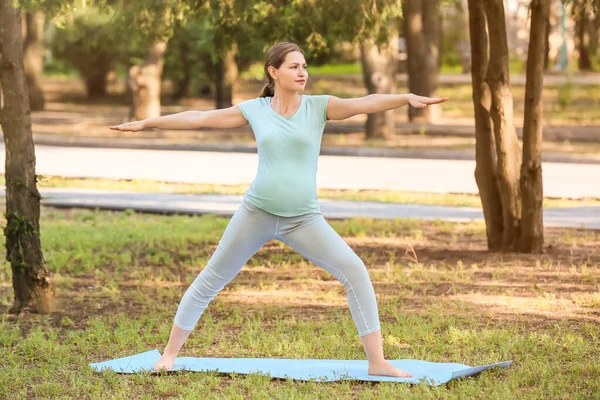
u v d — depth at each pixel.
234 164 22.73
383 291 9.49
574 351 6.91
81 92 47.03
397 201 16.73
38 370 6.82
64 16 10.77
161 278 10.44
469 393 5.99
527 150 11.23
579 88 44.25
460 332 7.51
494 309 8.55
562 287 9.45
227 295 9.47
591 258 11.04
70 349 7.50
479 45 11.32
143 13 12.16
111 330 8.16
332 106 6.09
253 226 6.18
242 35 12.91
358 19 11.36
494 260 11.06
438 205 16.14
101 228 14.02
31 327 8.30
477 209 15.66
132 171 21.34
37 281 8.76
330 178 20.12
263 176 6.10
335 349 7.28
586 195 17.17
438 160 23.81
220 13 12.34
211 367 6.73
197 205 16.19
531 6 10.80
